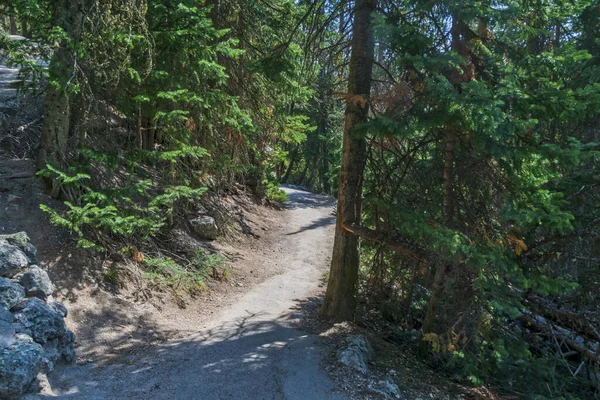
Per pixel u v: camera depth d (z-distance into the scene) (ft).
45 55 27.53
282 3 45.27
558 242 25.62
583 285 27.91
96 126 34.35
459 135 25.27
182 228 41.86
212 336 26.27
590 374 28.14
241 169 44.37
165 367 21.26
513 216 21.79
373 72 31.63
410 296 33.78
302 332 27.86
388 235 28.02
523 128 20.34
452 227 25.45
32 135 33.86
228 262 41.78
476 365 23.22
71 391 18.12
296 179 145.28
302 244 54.44
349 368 22.71
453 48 24.94
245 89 44.68
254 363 22.40
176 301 30.94
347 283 30.91
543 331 29.01
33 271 20.92
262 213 63.10
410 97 23.91
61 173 24.59
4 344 16.89
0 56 29.68
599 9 32.68
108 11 27.02
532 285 22.52
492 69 25.85
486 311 23.79
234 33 44.19
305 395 19.89
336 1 32.24
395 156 30.30
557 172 25.14
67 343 20.99
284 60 34.88
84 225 29.63
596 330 26.22
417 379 23.82
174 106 34.83
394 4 29.73
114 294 27.91
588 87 20.40
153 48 29.14
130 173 29.53
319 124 95.30
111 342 24.00
